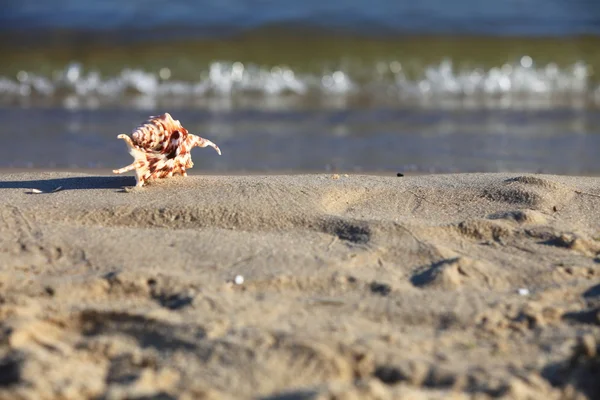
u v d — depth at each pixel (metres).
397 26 26.44
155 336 5.05
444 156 12.98
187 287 5.67
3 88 20.19
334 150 13.40
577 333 5.16
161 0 27.77
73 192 7.59
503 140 14.43
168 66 22.50
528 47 24.91
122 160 12.35
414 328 5.24
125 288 5.68
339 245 6.47
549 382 4.64
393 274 6.00
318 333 5.00
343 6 27.97
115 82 21.16
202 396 4.37
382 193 7.76
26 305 5.39
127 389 4.44
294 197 7.45
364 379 4.57
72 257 6.23
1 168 11.38
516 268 6.12
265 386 4.53
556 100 19.94
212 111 17.56
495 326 5.25
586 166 12.31
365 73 22.53
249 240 6.51
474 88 21.72
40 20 26.09
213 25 26.03
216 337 4.95
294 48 24.28
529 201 7.50
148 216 7.01
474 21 27.38
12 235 6.59
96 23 26.08
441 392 4.43
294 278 5.83
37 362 4.66
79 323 5.30
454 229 6.77
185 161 8.04
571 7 29.17
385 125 15.98
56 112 17.00
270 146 13.66
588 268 6.11
